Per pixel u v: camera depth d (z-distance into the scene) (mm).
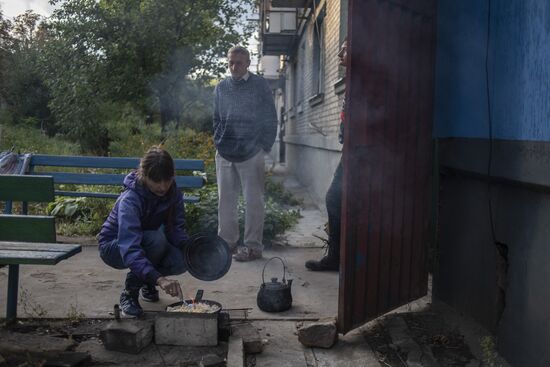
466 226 3734
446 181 4059
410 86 3697
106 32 14188
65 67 14445
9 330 3469
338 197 4855
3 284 4465
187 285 4559
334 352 3312
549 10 2740
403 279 3852
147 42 14109
